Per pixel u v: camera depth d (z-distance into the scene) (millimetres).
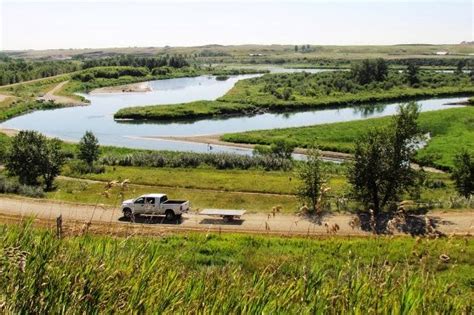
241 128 117312
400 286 6039
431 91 166875
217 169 70250
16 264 5238
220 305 5426
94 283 5434
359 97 157250
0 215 33906
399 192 42906
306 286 5855
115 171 66750
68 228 7516
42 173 54969
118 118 131125
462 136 95062
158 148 95125
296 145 94688
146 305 5289
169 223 36344
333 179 59281
